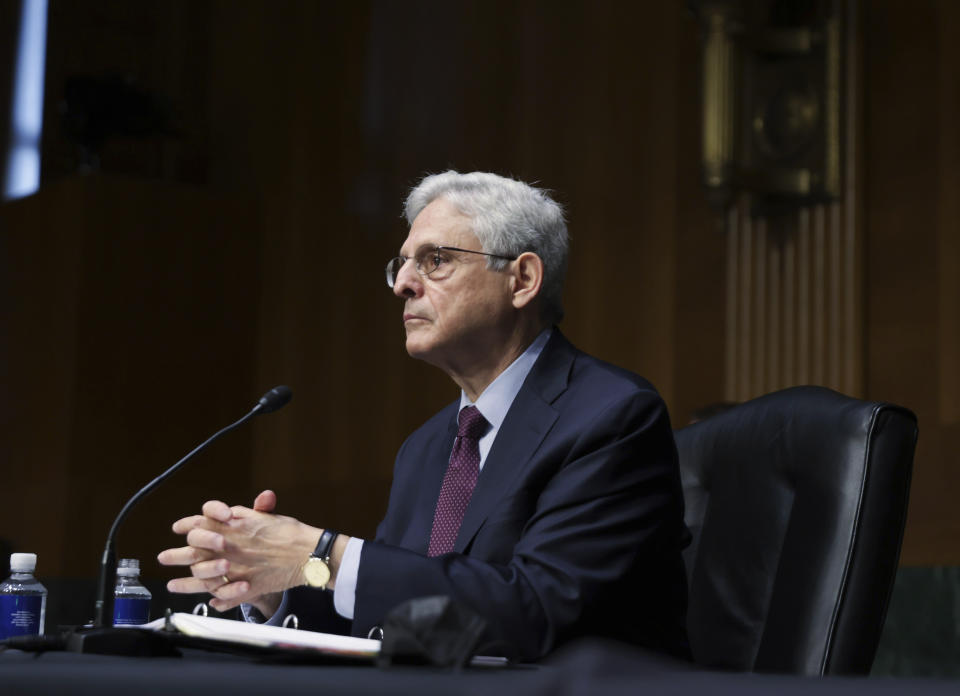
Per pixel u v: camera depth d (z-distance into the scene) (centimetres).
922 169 629
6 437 1046
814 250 656
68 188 1027
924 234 625
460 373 316
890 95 646
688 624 295
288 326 1067
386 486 962
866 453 266
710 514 302
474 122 920
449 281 308
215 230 1082
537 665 184
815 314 655
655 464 276
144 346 1033
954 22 621
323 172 1059
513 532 275
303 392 1046
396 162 991
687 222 748
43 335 1030
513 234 310
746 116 654
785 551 274
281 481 1053
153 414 1030
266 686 144
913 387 623
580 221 823
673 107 768
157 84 1188
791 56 655
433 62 966
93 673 157
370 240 1006
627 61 805
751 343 684
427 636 163
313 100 1081
